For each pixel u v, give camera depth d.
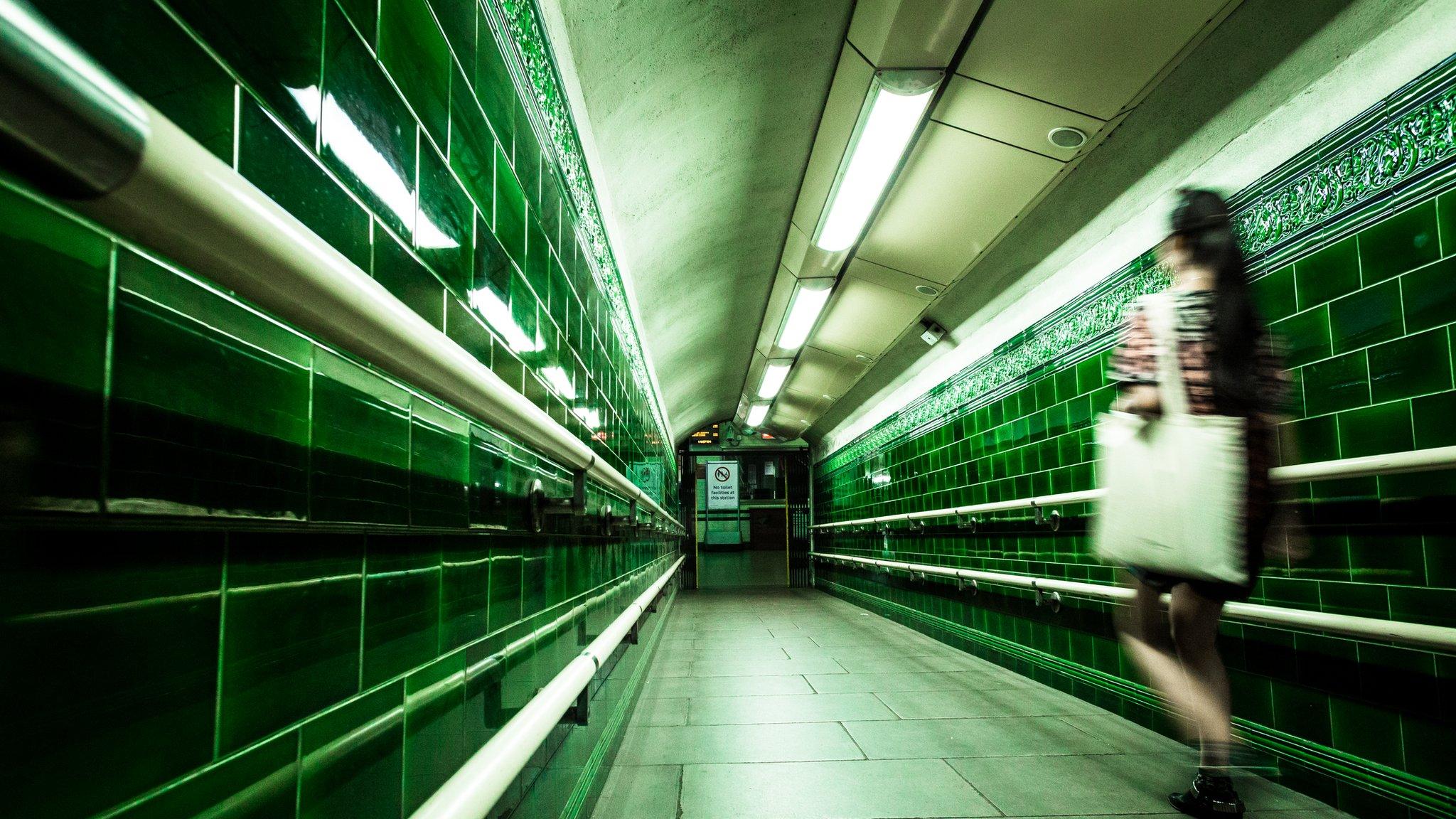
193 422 0.50
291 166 0.63
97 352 0.43
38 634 0.39
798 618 7.48
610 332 2.89
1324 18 2.16
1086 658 3.42
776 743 2.83
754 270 5.28
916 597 6.22
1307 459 2.26
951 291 4.87
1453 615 1.80
